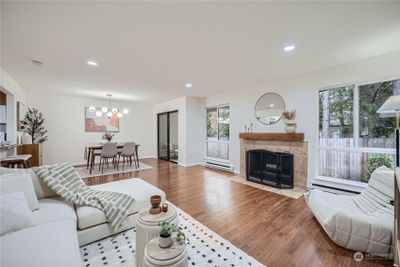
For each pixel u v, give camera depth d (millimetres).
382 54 2719
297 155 3705
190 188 3697
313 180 3512
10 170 1992
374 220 1713
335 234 1812
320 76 3385
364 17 1797
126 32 2057
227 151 5426
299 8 1660
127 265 1589
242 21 1861
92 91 5109
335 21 1865
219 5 1618
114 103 6789
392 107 1977
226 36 2152
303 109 3635
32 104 5297
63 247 1204
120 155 5609
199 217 2469
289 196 3238
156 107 7605
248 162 4289
